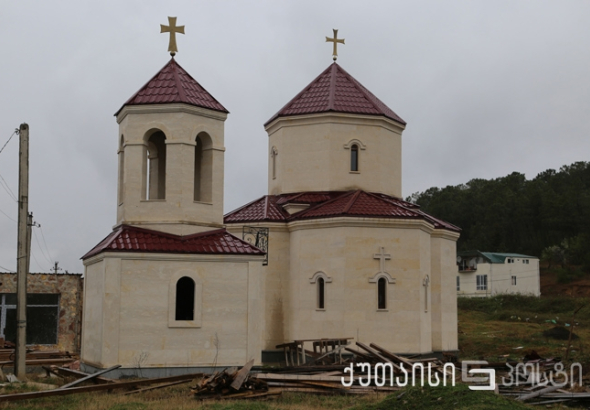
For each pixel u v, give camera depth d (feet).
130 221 98.73
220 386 76.48
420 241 112.88
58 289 136.15
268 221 118.62
